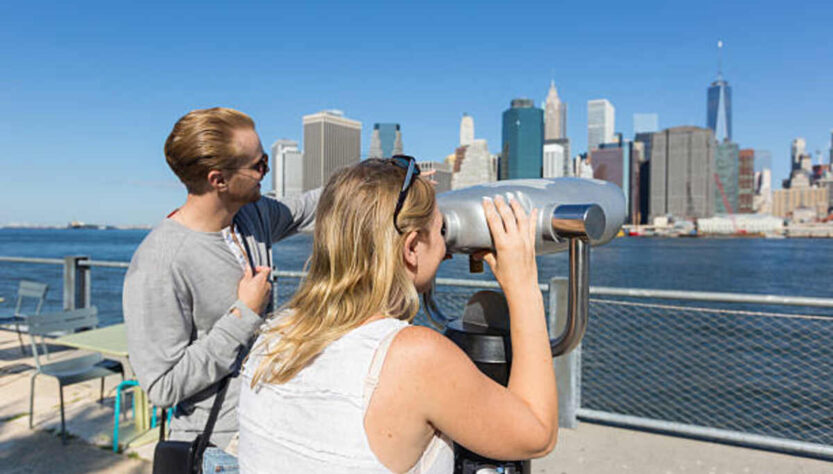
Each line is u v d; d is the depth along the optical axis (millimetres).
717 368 9258
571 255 897
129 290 1265
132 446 3041
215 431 1310
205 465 1204
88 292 5520
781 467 2770
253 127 1334
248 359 862
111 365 3506
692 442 3084
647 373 8477
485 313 974
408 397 688
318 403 725
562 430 3252
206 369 1252
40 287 5180
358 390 703
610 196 1008
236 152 1268
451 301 3436
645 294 3047
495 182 978
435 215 858
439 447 737
